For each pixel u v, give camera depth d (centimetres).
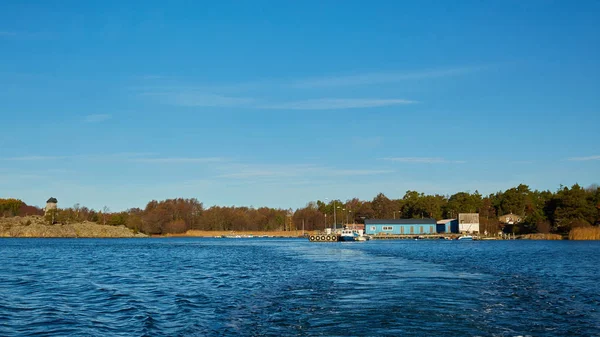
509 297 3522
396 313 2898
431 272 5266
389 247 12456
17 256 9500
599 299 3497
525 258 7850
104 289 4212
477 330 2516
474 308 3062
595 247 11825
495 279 4631
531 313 2939
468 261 7075
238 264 7088
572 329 2555
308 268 5978
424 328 2550
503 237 19162
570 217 17550
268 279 4888
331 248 12006
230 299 3591
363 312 2938
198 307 3262
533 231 19138
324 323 2684
